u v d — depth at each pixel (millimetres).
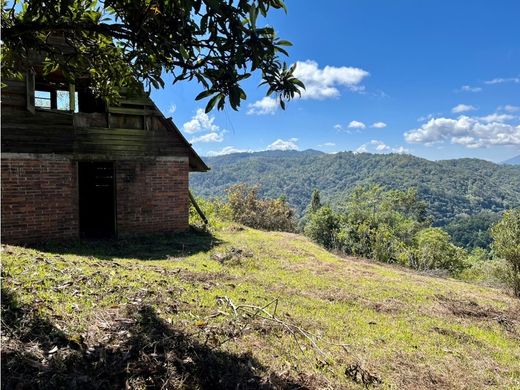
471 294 9211
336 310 6488
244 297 6281
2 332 3270
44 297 4480
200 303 5438
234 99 2430
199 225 14414
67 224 10242
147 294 5359
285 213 42969
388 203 48719
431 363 4816
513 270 9922
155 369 3240
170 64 2689
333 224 41531
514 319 7293
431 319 6672
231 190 43750
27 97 9508
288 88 2531
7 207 9344
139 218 11523
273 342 4586
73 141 10281
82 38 3443
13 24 3080
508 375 4730
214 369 3535
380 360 4699
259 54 2260
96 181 13750
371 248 31375
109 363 3205
